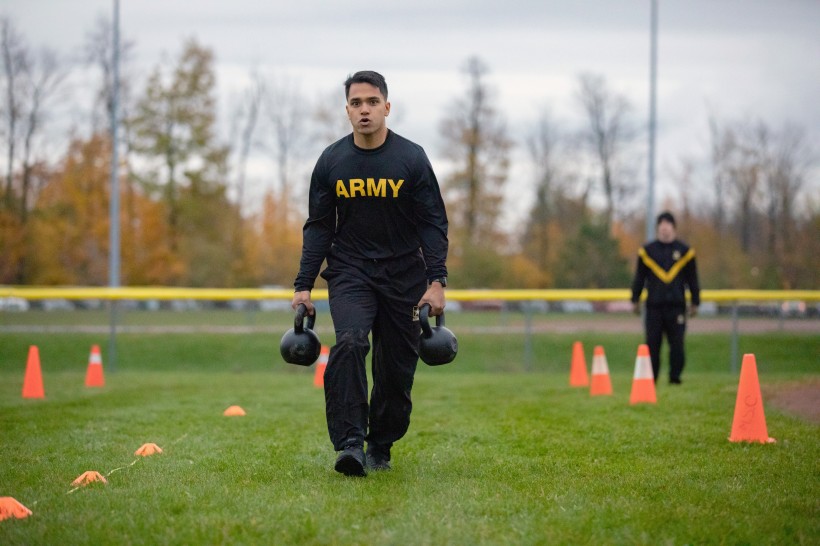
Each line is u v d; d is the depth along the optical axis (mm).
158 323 38875
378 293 10047
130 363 36844
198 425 14922
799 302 36812
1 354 36531
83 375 31359
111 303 35062
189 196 80875
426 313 9852
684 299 21562
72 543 7273
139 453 11828
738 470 10391
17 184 79625
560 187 93938
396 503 8586
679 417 15109
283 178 90250
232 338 38781
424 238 9992
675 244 21516
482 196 87875
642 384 17625
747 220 93062
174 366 36812
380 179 9766
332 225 10227
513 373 34469
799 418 14891
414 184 9844
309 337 10359
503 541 7293
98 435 13648
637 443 12406
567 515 8117
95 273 77875
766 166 90562
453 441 12898
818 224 79250
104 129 80625
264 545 7211
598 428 13938
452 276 78062
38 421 15438
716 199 94812
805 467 10562
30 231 78250
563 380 27375
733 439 12602
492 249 80250
